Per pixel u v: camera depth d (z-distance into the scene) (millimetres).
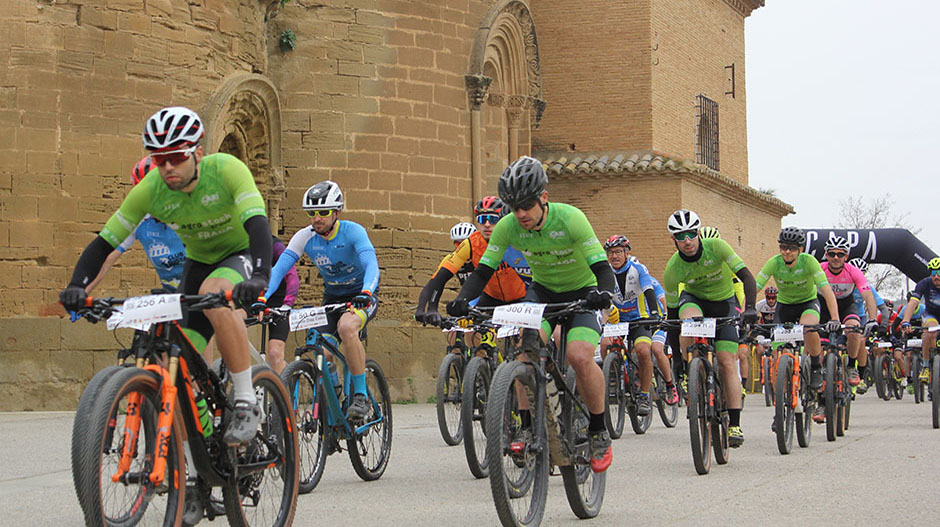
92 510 4602
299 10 17969
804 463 9617
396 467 9539
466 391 8789
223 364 6352
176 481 5133
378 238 18031
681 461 9906
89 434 4641
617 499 7629
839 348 12289
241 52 16984
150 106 15320
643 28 25734
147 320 4984
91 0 14867
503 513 5855
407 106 18469
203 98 16031
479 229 9859
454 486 8383
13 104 14344
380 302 17953
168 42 15578
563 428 6602
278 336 9117
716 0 29828
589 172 25031
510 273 9797
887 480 8461
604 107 25906
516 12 20812
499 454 5824
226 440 5395
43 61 14516
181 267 7039
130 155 15094
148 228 6969
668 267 10562
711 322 9180
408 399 17938
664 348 13680
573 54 26156
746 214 29562
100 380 4828
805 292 12109
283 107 17844
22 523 6613
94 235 14781
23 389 14227
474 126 19328
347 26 18125
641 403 12594
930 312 15273
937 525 6527
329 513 7109
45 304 14438
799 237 11828
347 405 8320
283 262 8766
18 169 14336
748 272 10016
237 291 5008
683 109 27406
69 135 14656
